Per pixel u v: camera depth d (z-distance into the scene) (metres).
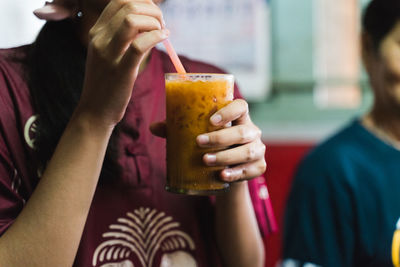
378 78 1.04
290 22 2.38
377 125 1.06
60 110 0.73
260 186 0.88
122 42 0.59
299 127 2.35
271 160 2.22
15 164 0.72
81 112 0.63
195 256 0.79
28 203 0.64
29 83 0.74
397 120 1.03
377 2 1.00
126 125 0.76
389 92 1.01
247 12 2.34
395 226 1.00
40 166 0.72
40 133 0.72
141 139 0.77
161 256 0.77
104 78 0.60
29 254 0.62
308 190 1.03
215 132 0.66
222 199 0.78
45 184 0.63
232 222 0.78
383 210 1.00
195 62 0.89
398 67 0.99
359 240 1.01
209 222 0.82
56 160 0.63
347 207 1.01
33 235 0.62
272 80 2.41
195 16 2.33
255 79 2.40
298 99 2.42
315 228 1.01
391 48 0.99
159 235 0.77
